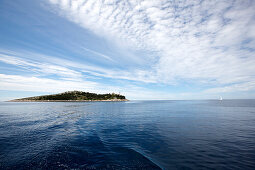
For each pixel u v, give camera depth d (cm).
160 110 5469
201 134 1648
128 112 4681
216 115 3609
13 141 1328
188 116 3450
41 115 3625
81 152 1058
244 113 4062
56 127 2036
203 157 983
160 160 926
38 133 1661
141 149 1135
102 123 2455
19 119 2856
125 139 1438
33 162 891
